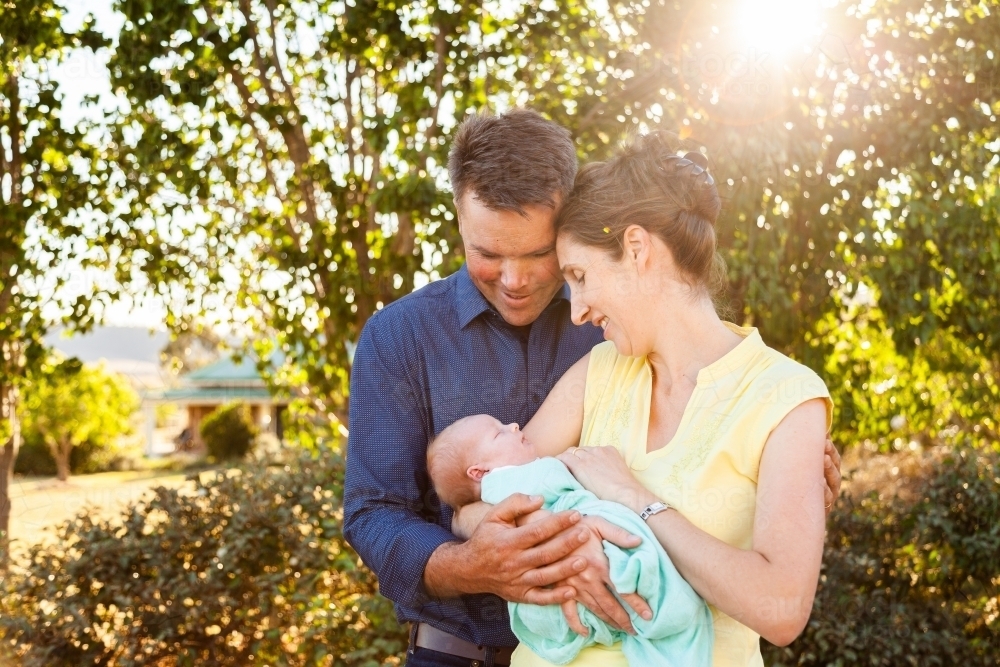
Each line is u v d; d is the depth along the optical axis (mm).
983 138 4398
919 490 4160
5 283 4594
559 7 4762
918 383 5312
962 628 3797
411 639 1921
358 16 4473
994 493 3930
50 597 3660
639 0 4418
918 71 4277
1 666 3516
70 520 3916
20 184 4836
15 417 5227
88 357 18812
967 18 4160
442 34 4555
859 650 3533
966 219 4168
